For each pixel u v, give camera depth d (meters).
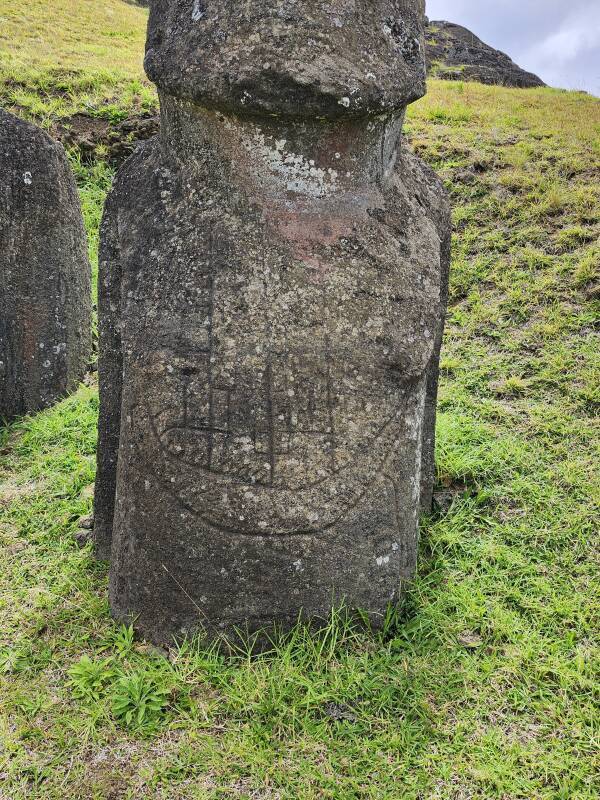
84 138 6.36
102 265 2.49
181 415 2.19
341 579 2.26
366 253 2.29
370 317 2.26
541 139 6.24
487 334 4.12
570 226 4.77
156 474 2.21
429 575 2.62
